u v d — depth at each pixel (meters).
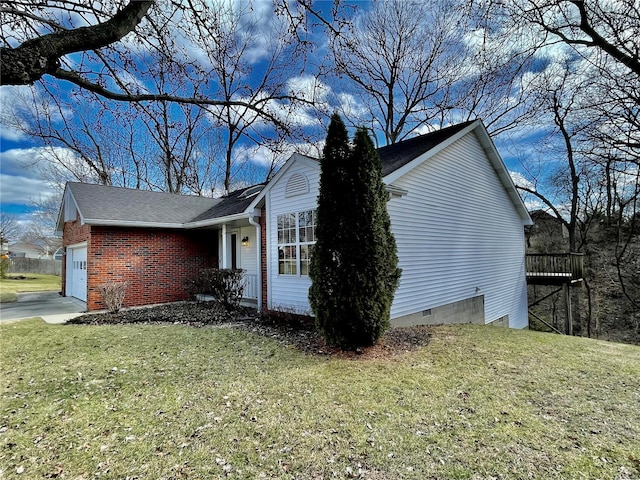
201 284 11.06
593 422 3.45
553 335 7.73
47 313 10.37
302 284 8.57
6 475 2.71
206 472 2.73
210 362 5.37
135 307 11.45
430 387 4.30
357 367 5.05
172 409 3.79
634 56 6.45
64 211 14.65
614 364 5.34
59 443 3.16
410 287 8.34
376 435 3.22
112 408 3.84
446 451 2.96
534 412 3.66
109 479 2.66
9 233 43.66
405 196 8.30
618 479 2.58
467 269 10.75
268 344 6.41
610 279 16.83
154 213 12.56
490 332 7.71
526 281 14.88
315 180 8.30
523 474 2.65
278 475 2.69
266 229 9.73
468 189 10.95
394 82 18.86
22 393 4.26
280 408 3.78
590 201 17.56
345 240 5.79
